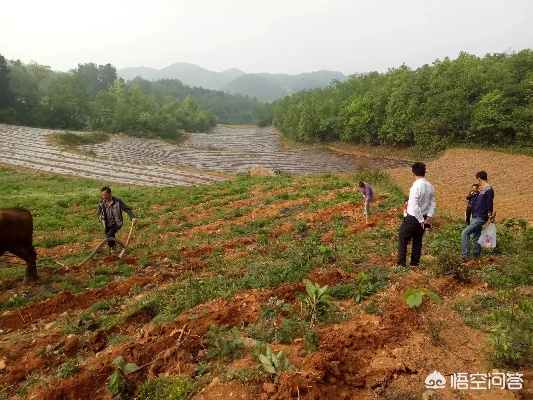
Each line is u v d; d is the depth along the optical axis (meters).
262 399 3.98
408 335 5.04
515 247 8.62
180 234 13.04
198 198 21.06
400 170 37.12
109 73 157.75
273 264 8.07
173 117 102.06
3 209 8.18
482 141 43.31
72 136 62.19
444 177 32.00
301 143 72.62
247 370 4.43
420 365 4.44
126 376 4.55
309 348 4.71
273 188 21.66
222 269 8.33
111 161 46.03
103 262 9.93
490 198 8.09
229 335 5.23
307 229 11.92
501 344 4.42
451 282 6.68
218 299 6.52
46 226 14.84
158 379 4.56
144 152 58.03
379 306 5.79
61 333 6.05
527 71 44.50
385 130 52.47
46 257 10.62
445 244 9.09
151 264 9.74
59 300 7.38
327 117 66.81
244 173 40.47
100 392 4.61
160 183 33.81
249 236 11.77
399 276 6.94
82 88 103.12
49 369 5.22
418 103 49.50
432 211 7.23
